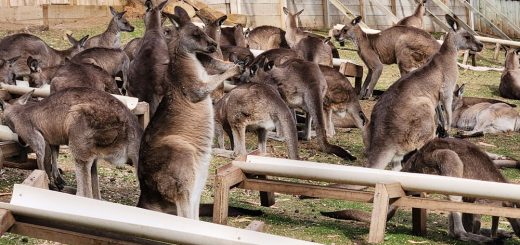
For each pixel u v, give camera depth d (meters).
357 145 12.84
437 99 11.95
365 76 18.73
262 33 18.47
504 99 17.48
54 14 20.00
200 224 5.55
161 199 6.94
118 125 8.05
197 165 7.13
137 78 11.77
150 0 12.97
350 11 23.45
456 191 7.34
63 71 11.23
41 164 8.49
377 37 16.84
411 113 10.31
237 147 11.10
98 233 5.86
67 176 9.74
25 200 5.87
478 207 7.38
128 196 9.04
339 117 13.70
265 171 7.96
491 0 26.92
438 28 25.81
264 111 10.84
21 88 11.60
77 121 8.03
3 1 19.42
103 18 20.70
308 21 24.19
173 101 7.15
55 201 5.84
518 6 26.91
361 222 8.44
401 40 16.53
